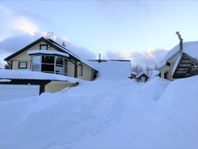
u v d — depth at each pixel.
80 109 10.14
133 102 12.70
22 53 33.78
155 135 7.00
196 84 9.36
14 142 6.70
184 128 7.18
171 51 24.70
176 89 10.20
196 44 20.59
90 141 6.75
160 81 16.86
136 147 6.13
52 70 31.41
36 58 31.38
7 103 9.45
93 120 9.20
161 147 6.02
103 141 6.73
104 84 28.41
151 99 12.92
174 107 8.97
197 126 6.87
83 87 24.81
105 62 48.31
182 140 6.41
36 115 8.36
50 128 7.82
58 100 10.45
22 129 7.51
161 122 8.26
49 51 31.20
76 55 35.16
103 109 11.09
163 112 9.53
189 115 7.66
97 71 42.62
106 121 9.17
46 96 11.38
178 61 18.05
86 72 38.22
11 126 7.77
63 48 34.59
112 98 13.87
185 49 19.27
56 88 26.50
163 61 27.86
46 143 6.63
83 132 7.71
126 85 26.83
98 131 7.82
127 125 8.39
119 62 48.38
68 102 10.49
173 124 7.79
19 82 22.08
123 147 6.17
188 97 8.70
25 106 9.49
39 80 22.84
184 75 20.02
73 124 8.46
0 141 6.76
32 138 7.05
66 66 33.72
